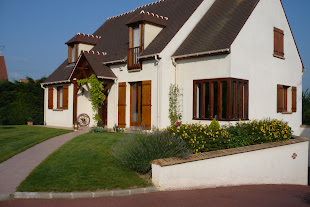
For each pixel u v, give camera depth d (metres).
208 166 8.52
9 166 8.66
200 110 14.48
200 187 8.31
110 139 12.57
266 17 15.98
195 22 16.52
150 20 15.80
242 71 14.12
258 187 9.54
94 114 19.02
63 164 8.75
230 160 9.20
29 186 6.91
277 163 11.16
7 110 23.61
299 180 12.38
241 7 15.60
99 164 8.77
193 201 6.81
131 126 16.78
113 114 17.59
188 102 14.86
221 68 13.62
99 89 17.08
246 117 14.30
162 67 14.78
